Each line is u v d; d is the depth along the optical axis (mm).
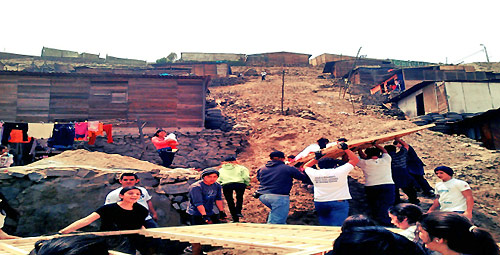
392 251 1223
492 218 6707
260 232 3455
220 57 53188
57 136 10430
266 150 14125
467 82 21328
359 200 7691
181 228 3816
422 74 30094
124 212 3922
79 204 6477
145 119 16719
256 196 6082
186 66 39719
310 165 5891
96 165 7961
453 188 4512
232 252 3729
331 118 19641
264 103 23344
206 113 18250
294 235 3062
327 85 33125
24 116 15953
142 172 7176
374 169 6188
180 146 13953
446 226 1543
